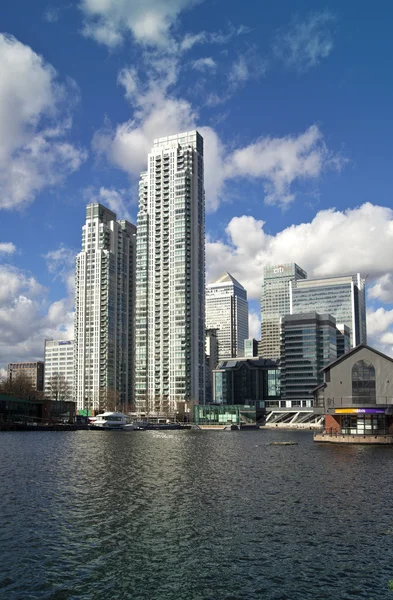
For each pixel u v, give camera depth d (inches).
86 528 1450.5
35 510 1665.8
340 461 3019.2
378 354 4584.2
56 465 2849.4
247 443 4985.2
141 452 3786.9
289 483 2196.1
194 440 5625.0
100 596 1017.5
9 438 5329.7
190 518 1558.8
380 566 1152.2
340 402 4633.4
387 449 3855.8
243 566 1163.3
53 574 1121.4
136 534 1395.2
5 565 1170.0
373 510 1654.8
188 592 1034.1
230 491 2006.6
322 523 1496.1
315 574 1115.3
